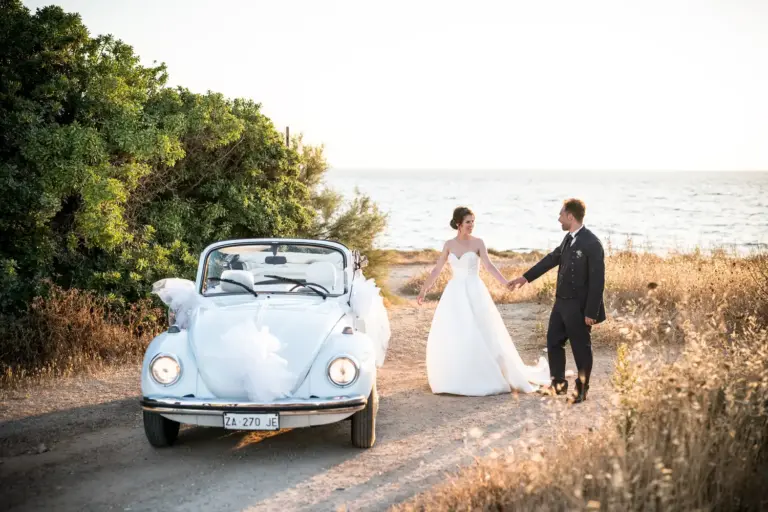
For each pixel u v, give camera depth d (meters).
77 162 8.72
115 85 9.62
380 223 14.44
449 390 6.75
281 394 4.75
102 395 6.93
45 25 9.30
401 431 5.64
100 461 5.02
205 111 10.66
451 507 3.82
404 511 3.93
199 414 4.74
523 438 5.20
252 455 5.13
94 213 8.91
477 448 5.08
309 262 6.32
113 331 8.62
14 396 6.88
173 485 4.53
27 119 8.57
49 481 4.62
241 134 11.64
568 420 5.64
